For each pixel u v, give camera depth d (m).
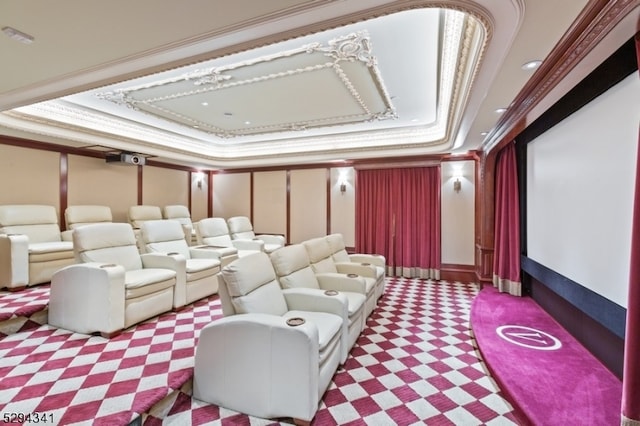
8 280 3.87
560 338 2.99
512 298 4.23
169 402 2.06
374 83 3.50
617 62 2.09
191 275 3.95
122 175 6.18
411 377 2.49
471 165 5.63
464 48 2.25
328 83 3.51
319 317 2.52
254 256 2.62
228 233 6.02
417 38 2.57
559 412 1.94
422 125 5.26
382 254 6.21
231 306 2.36
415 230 6.04
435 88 3.64
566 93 2.53
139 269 3.72
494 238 4.94
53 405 1.88
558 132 3.07
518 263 4.29
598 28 1.63
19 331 3.02
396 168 6.14
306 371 1.88
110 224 3.60
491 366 2.51
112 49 2.10
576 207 2.70
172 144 6.12
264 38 1.94
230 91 3.74
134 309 3.14
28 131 4.16
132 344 2.76
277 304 2.55
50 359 2.47
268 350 1.95
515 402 2.08
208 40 1.98
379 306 4.27
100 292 2.90
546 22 1.63
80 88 2.71
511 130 3.45
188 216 6.99
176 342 2.81
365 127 5.42
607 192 2.26
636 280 1.64
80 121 4.58
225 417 1.99
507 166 4.49
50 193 5.09
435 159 5.78
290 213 7.17
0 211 4.24
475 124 3.61
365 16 1.69
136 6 1.65
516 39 1.80
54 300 3.13
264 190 7.45
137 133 5.43
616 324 2.14
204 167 7.68
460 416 2.04
